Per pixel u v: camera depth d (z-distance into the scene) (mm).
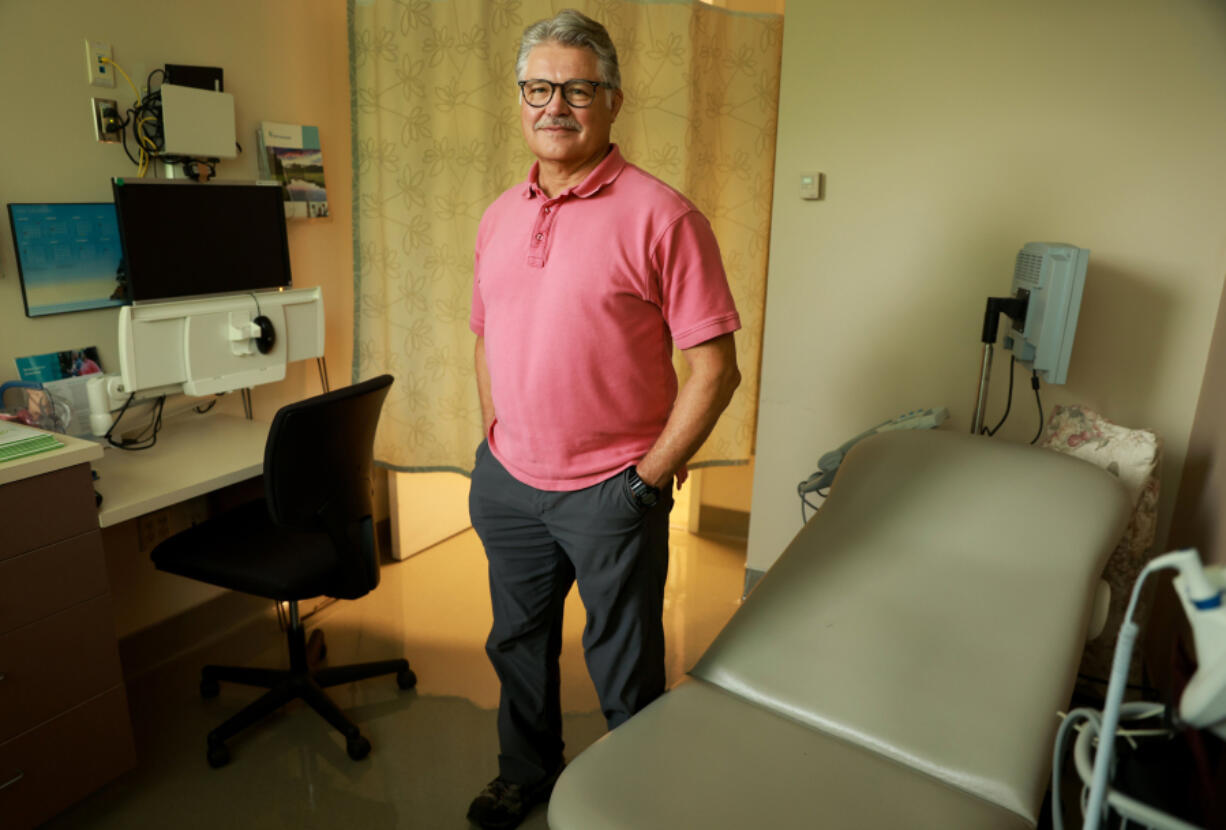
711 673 1482
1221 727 669
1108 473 1649
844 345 2369
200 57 2246
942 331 2252
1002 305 1937
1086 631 1433
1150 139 1953
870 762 1249
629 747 1272
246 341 2207
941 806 1155
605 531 1481
